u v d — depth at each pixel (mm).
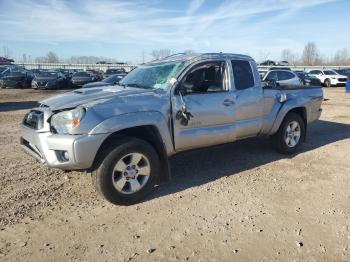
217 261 3227
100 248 3453
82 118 4082
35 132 4344
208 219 4020
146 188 4527
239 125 5570
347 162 6141
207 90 5184
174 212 4211
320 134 8602
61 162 4141
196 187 4977
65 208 4328
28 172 5617
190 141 5000
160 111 4613
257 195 4680
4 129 9492
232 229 3791
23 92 23719
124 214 4172
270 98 6070
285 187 4961
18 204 4422
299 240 3561
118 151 4242
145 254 3348
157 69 5395
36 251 3408
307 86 7035
